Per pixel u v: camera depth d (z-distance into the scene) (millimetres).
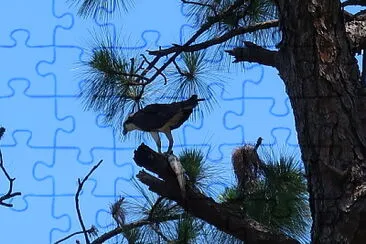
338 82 11938
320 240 11562
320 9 12055
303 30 12047
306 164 11883
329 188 11625
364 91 12023
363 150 11750
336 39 12078
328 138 11773
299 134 11992
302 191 13156
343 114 11828
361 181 11562
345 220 11445
